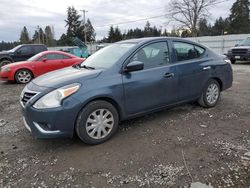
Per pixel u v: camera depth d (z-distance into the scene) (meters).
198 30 45.84
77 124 3.50
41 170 3.07
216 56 5.35
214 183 2.72
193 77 4.79
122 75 3.87
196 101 5.25
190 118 4.70
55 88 3.42
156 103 4.30
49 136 3.38
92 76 3.66
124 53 4.07
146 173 2.94
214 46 29.89
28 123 3.53
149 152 3.42
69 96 3.38
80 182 2.82
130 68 3.83
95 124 3.64
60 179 2.88
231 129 4.16
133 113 4.06
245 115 4.85
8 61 13.92
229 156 3.26
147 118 4.74
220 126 4.30
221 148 3.48
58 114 3.32
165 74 4.33
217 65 5.22
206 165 3.06
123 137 3.92
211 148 3.49
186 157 3.26
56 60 10.26
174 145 3.61
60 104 3.34
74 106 3.40
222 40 29.16
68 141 3.85
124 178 2.86
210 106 5.31
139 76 4.02
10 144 3.84
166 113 5.00
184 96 4.73
